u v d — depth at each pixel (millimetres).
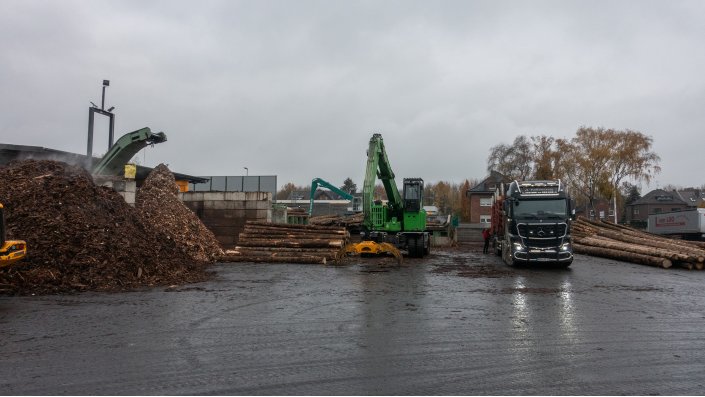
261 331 7547
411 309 9570
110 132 23281
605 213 87312
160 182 21234
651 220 50438
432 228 35500
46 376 5320
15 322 7988
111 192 15602
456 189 107062
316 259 18719
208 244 19578
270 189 33969
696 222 41844
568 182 60969
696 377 5496
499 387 5121
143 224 15141
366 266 18547
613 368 5801
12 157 21109
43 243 11789
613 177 58562
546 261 18047
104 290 11320
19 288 10766
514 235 18453
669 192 93438
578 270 18094
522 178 69938
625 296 11617
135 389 4949
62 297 10398
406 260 22234
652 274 16984
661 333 7641
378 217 24141
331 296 11086
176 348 6504
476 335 7418
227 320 8328
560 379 5391
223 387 5039
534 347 6738
